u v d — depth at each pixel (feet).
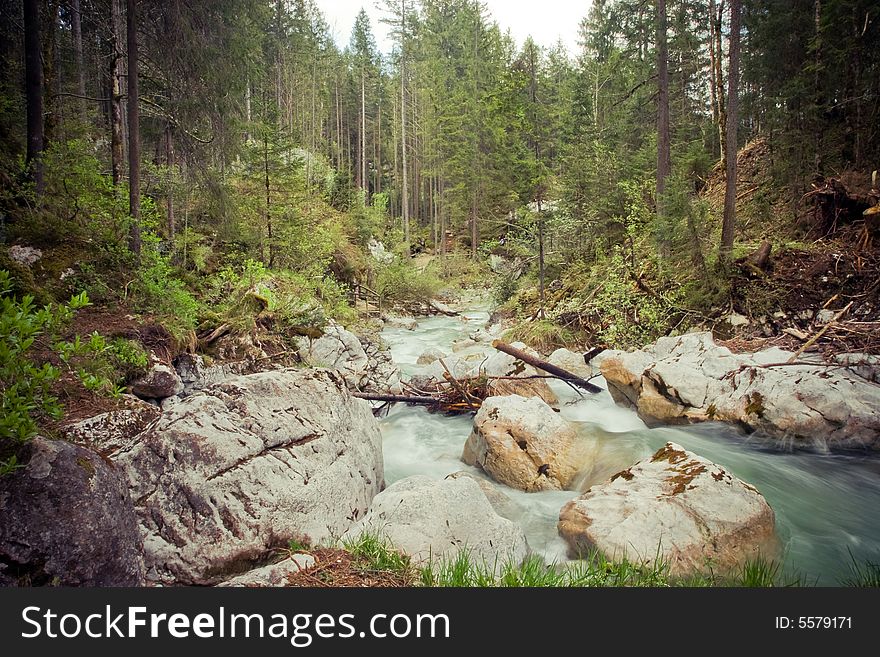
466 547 13.69
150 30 37.42
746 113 63.36
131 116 32.32
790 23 50.78
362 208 98.63
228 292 42.29
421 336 67.87
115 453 14.96
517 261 73.67
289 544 14.47
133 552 10.48
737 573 14.17
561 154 97.96
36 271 28.27
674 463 18.21
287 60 140.87
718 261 39.60
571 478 21.93
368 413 21.79
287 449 16.55
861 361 26.11
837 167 48.57
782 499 19.63
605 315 45.98
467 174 121.19
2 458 9.15
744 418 24.75
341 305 56.75
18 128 38.88
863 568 15.05
